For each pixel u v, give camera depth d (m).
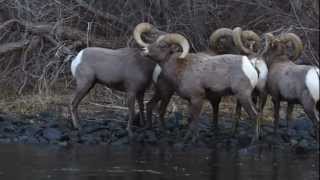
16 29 23.97
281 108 21.19
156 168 13.91
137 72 17.95
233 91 17.00
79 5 23.69
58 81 23.14
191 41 23.61
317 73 16.69
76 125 18.30
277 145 16.86
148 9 24.03
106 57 18.22
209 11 23.86
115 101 21.81
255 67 17.53
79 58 18.42
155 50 17.36
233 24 24.16
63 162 14.45
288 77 17.14
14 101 21.64
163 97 18.06
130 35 23.78
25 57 22.95
